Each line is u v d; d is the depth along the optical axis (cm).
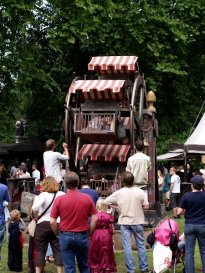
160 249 1101
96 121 1560
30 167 3450
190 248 1028
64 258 917
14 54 2600
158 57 3019
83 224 917
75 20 2792
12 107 2722
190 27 3092
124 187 1144
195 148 1928
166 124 3197
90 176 1659
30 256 1154
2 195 1157
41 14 2773
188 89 3206
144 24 2972
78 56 3192
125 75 1697
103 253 1078
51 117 3241
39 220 1064
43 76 2680
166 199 2394
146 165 1402
